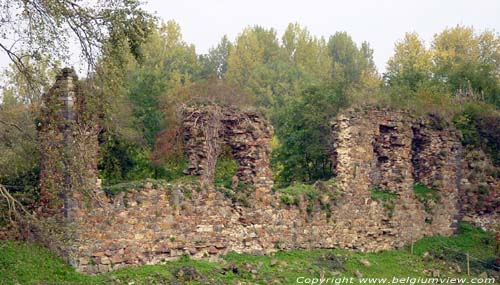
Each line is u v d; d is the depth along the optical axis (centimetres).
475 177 3212
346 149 2773
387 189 2934
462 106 3441
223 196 2422
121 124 3550
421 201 2986
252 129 2558
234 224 2434
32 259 1938
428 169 3095
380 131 2948
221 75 7812
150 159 3738
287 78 6800
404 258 2748
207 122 2561
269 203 2534
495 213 3194
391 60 6756
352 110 2802
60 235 1967
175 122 3659
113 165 3634
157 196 2244
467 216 3186
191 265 2211
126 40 2059
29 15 1856
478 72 4866
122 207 2152
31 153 2045
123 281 2017
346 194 2738
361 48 8731
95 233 2078
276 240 2527
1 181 2103
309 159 4091
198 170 2553
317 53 7794
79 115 2000
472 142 3275
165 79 5275
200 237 2334
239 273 2247
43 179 2009
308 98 4262
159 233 2234
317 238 2634
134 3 2031
